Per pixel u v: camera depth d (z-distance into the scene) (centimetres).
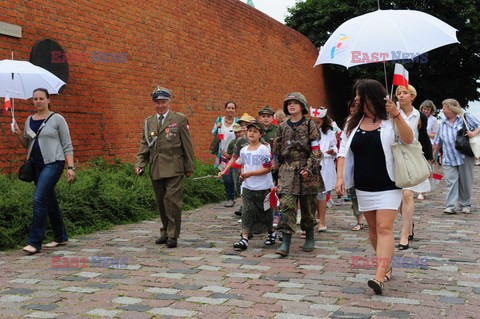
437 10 2747
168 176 693
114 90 1139
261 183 687
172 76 1360
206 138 1524
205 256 639
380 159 488
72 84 1024
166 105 714
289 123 654
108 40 1127
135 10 1217
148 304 454
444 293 486
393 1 2772
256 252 663
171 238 690
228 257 634
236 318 420
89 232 795
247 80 1825
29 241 657
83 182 877
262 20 1980
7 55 885
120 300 465
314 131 644
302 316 423
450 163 968
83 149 1045
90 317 422
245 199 690
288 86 2259
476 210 1020
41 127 674
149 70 1263
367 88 496
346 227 846
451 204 967
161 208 718
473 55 2875
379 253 486
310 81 2592
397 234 773
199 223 888
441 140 991
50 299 468
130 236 770
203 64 1521
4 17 877
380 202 489
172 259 623
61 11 1003
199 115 1491
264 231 700
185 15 1430
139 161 723
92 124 1073
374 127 495
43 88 688
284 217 640
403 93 705
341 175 511
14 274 555
